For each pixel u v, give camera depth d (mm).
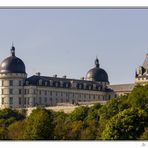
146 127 191000
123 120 191375
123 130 186875
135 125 191500
